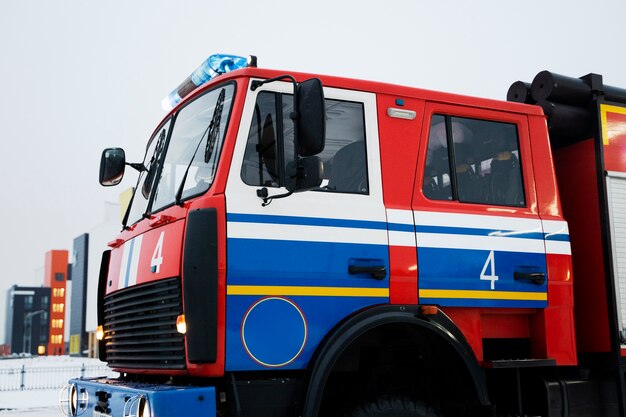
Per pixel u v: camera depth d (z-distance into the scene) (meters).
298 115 4.05
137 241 4.83
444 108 5.03
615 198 5.54
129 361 4.74
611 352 5.30
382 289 4.49
